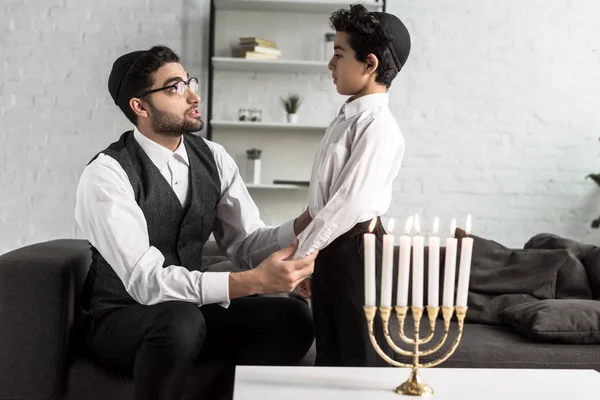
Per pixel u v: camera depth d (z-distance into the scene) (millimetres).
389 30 2025
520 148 4422
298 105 4359
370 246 1391
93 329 1976
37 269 1950
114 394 1981
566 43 4406
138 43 4305
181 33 4324
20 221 4289
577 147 4434
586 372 1611
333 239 1880
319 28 4344
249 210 2234
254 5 4215
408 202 4414
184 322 1769
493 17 4387
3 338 1950
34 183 4289
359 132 1958
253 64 4207
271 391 1407
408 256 1388
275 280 1788
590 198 4434
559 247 2977
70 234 4312
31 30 4262
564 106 4422
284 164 4395
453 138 4410
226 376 2092
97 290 2008
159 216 2010
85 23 4285
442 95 4395
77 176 4309
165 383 1763
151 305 1858
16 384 1957
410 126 4402
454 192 4418
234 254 2236
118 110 4309
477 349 2283
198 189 2098
